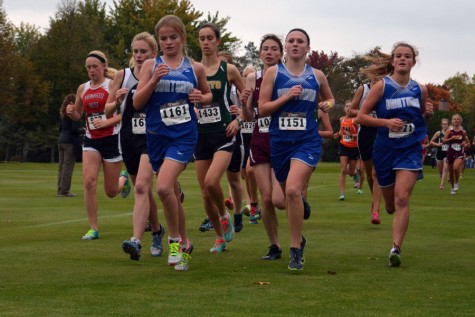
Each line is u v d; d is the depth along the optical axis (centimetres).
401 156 1520
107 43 14338
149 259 1566
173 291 1212
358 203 3144
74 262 1512
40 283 1278
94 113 1934
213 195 1684
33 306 1095
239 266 1480
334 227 2191
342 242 1847
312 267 1464
